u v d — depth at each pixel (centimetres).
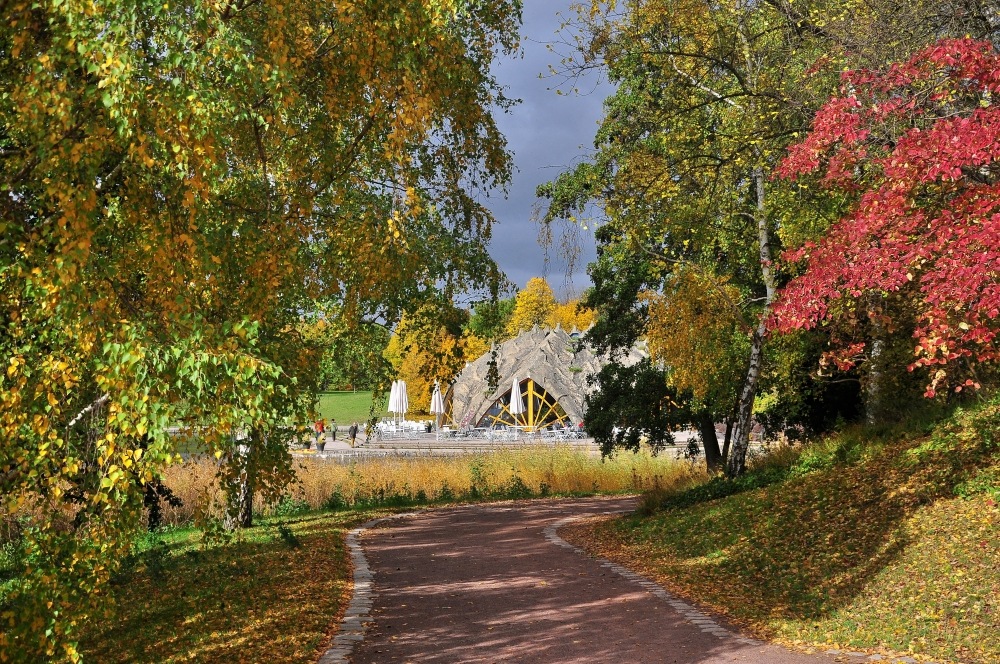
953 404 1620
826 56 1248
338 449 5103
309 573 1327
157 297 615
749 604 1091
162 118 554
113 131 573
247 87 669
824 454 1773
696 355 1939
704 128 1548
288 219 848
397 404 5756
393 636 935
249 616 1041
